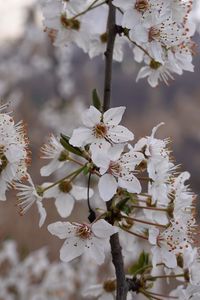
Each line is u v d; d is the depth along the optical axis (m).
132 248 0.38
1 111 0.35
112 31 0.36
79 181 0.69
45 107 1.35
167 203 0.35
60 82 1.38
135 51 0.40
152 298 0.35
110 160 0.33
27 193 0.35
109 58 0.36
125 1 0.35
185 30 0.37
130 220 0.37
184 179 0.35
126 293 0.34
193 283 0.35
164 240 0.34
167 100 2.72
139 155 0.33
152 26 0.35
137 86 2.64
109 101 0.35
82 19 0.41
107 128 0.33
